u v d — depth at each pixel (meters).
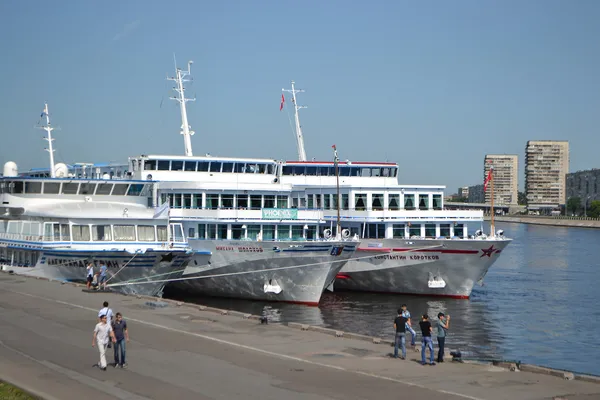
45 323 42.19
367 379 30.09
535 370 31.62
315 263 62.00
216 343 37.03
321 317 58.91
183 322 43.03
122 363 31.69
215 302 65.62
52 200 61.50
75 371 31.00
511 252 136.75
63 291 54.78
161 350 35.31
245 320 43.97
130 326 41.50
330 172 76.81
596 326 57.94
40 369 31.31
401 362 33.41
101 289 55.81
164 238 60.72
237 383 29.27
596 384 29.58
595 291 78.00
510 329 56.38
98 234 59.03
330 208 72.56
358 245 64.06
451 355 35.22
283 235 65.50
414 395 27.66
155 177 70.19
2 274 64.38
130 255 57.06
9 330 39.97
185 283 67.56
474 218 72.50
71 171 86.44
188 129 78.62
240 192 65.75
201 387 28.69
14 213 61.44
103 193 63.00
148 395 27.55
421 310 63.47
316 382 29.50
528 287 81.12
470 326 57.25
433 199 72.75
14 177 62.19
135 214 59.91
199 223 65.12
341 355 34.62
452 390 28.44
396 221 70.81
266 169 74.69
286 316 59.03
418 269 69.38
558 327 57.41
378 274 71.25
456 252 67.56
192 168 71.44
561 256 126.31
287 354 34.69
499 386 29.09
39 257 61.47
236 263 63.66
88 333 39.34
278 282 63.69
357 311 62.09
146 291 59.19
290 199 69.00
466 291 69.81
